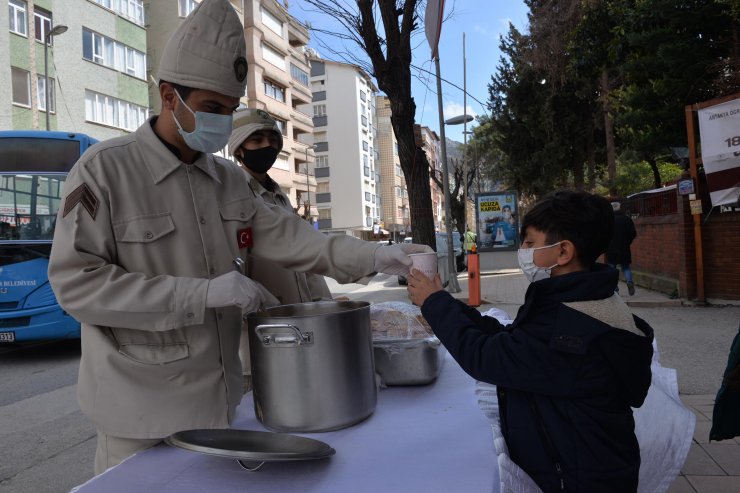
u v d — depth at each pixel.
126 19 24.94
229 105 1.54
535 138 24.80
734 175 8.16
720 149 8.17
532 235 1.64
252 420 1.63
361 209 58.25
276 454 1.13
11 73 19.47
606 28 12.53
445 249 19.36
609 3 11.96
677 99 11.71
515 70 23.98
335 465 1.29
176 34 1.48
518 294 12.09
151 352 1.46
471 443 1.41
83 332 1.51
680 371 5.27
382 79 7.02
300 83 43.50
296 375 1.43
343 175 58.53
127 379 1.44
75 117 22.09
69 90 21.84
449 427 1.51
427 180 7.54
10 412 5.29
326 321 1.43
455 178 21.56
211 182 1.63
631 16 11.26
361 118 59.72
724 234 8.81
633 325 1.49
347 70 58.19
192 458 1.34
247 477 1.24
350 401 1.48
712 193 8.32
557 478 1.43
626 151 25.69
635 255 13.07
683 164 13.20
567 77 16.89
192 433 1.28
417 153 7.39
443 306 1.61
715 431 2.68
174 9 29.64
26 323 7.12
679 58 10.63
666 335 6.86
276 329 1.43
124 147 1.52
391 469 1.27
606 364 1.41
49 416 5.11
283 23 39.06
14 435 4.61
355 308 1.68
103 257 1.43
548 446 1.44
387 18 6.63
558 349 1.40
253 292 1.39
